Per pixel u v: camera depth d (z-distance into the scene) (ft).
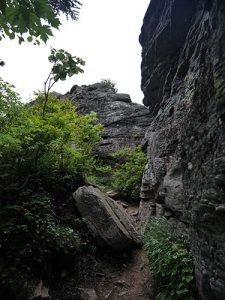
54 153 22.99
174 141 22.94
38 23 7.60
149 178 27.61
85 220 20.94
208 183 11.73
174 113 24.53
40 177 21.21
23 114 18.98
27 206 17.21
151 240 18.06
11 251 14.65
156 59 31.37
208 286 12.15
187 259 14.64
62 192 22.80
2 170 17.90
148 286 16.97
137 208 33.35
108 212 21.29
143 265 19.53
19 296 13.34
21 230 15.60
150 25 32.60
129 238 20.89
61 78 17.29
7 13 7.16
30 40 9.49
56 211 21.07
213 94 11.93
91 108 60.23
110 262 19.88
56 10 10.63
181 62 25.90
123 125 53.16
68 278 16.83
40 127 20.12
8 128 17.54
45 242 16.22
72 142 27.32
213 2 12.28
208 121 12.39
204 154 12.68
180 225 18.53
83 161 26.14
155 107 35.40
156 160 25.70
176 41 27.35
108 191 37.78
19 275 14.02
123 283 17.89
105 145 49.47
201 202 12.34
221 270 10.87
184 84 23.72
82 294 15.89
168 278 15.30
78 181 24.89
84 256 19.07
